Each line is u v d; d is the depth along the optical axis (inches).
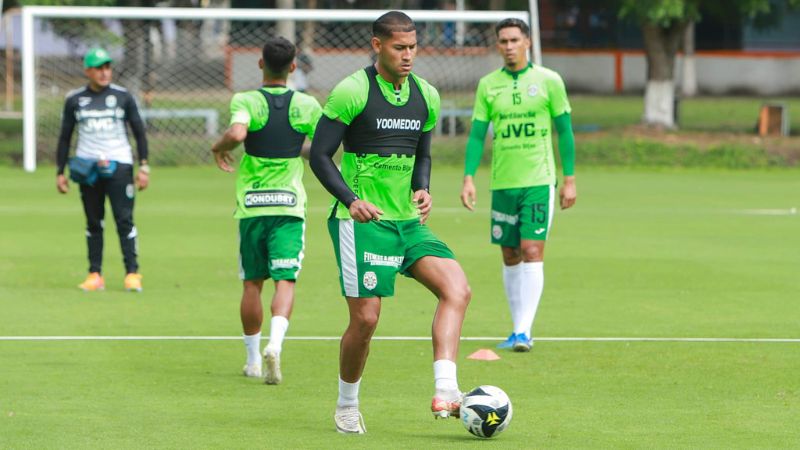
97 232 1318.9
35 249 1632.6
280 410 800.9
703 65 5329.7
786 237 1813.5
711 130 3395.7
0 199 2217.0
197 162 2918.3
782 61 5275.6
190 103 3548.2
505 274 1056.8
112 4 3004.4
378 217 681.6
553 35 5319.9
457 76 3223.4
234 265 1513.3
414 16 2765.7
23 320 1131.3
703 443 712.4
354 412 733.3
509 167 1039.0
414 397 844.0
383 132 702.5
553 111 1040.2
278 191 900.6
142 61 3142.2
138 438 718.5
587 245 1716.3
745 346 1036.5
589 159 2999.5
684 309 1224.8
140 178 1307.8
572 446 701.3
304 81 3326.8
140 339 1051.3
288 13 2691.9
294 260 900.6
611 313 1202.6
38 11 2635.3
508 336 1088.8
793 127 3604.8
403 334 1087.6
